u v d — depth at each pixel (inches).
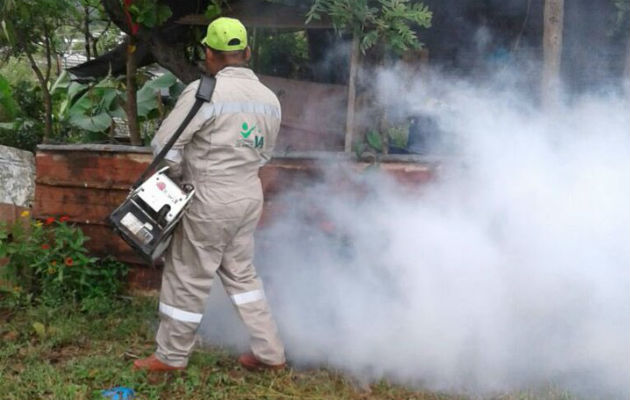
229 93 151.6
